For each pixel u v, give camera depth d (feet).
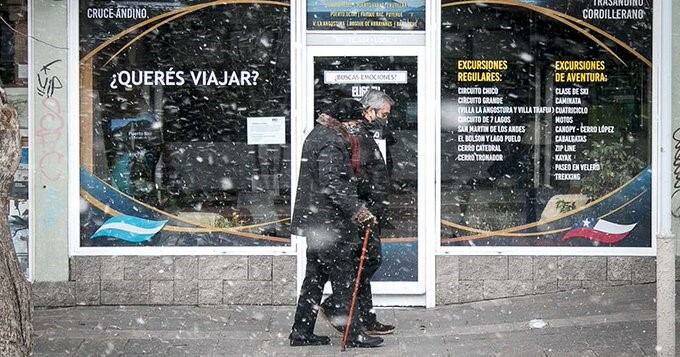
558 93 34.22
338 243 28.19
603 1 34.01
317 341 29.12
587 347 28.07
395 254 34.32
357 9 34.04
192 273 34.30
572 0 34.04
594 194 34.37
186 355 28.17
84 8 33.83
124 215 34.19
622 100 34.19
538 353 27.66
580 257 34.37
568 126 34.27
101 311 33.71
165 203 34.30
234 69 34.12
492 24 34.06
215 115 34.17
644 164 34.30
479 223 34.37
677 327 29.84
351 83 34.12
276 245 34.32
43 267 34.01
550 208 34.30
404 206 34.27
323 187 27.63
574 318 31.40
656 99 33.99
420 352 28.25
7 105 21.57
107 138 34.09
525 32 34.12
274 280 34.32
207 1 34.01
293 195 34.14
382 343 29.09
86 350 28.68
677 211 34.19
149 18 33.96
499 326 31.04
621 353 27.27
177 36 34.06
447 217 34.30
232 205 34.32
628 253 34.32
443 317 32.65
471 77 34.14
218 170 34.24
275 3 33.94
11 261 21.58
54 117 33.76
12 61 33.99
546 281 34.22
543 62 34.17
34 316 33.01
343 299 28.50
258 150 34.22
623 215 34.37
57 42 33.63
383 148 34.09
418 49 34.06
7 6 33.81
